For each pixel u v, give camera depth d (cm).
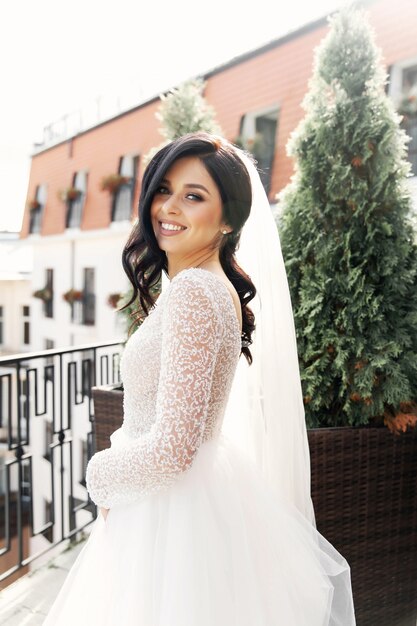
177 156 110
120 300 259
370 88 197
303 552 127
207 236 115
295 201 210
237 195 114
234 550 110
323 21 711
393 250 192
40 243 1398
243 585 108
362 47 199
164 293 113
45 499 1141
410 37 550
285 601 115
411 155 546
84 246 1255
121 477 104
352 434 182
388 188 193
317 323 195
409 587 197
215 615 103
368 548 187
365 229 197
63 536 285
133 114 1114
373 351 189
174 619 99
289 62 753
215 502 112
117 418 215
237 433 156
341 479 181
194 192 111
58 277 1366
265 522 121
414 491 194
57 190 1343
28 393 273
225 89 849
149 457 98
